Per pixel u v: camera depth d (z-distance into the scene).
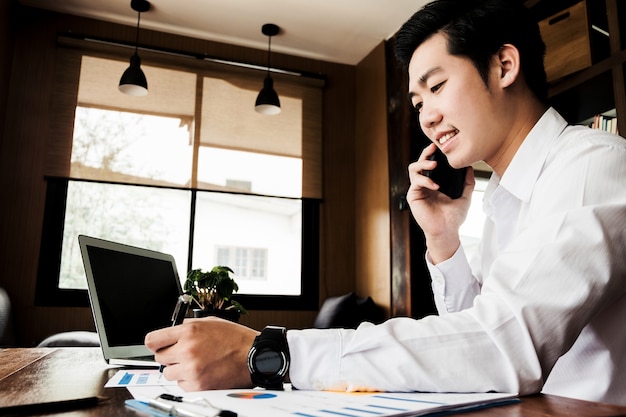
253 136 4.09
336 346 0.58
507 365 0.54
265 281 4.13
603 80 2.19
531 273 0.59
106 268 1.10
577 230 0.62
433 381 0.53
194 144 3.90
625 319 0.72
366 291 4.04
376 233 3.95
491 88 0.84
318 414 0.40
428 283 3.48
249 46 4.25
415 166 1.08
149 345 0.61
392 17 3.78
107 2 3.65
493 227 1.08
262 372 0.57
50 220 3.52
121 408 0.49
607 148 0.72
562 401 0.50
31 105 3.58
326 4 3.64
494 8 0.83
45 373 0.86
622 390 0.73
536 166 0.83
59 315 3.43
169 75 3.94
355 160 4.41
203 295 1.80
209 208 4.00
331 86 4.46
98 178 3.63
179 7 3.70
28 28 3.67
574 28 2.26
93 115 3.70
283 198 4.11
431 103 0.87
